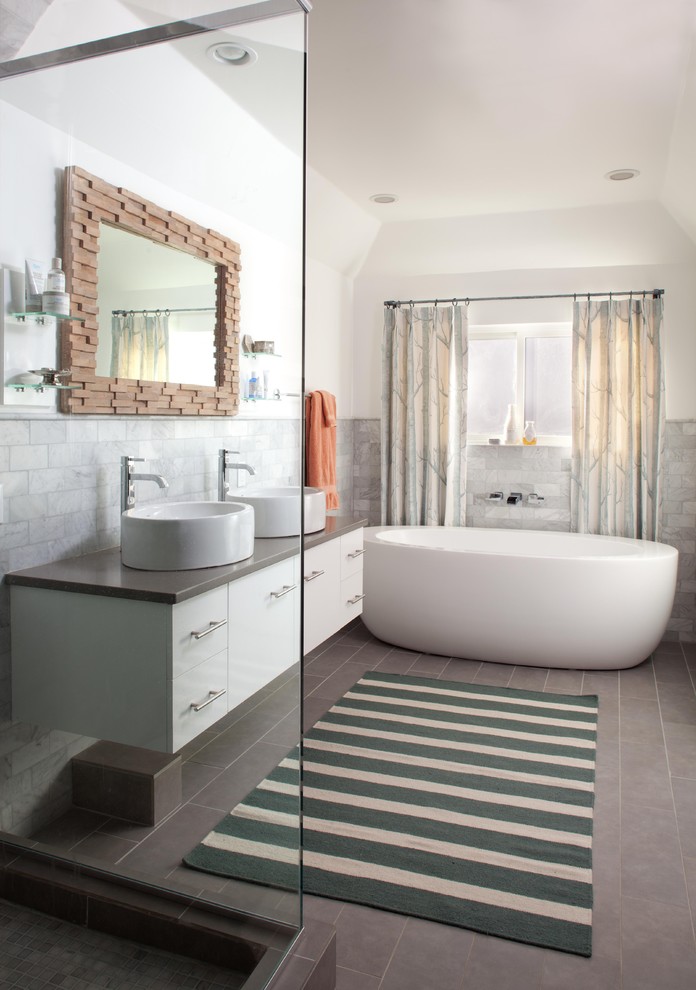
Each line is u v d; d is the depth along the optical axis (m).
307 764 3.11
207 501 1.92
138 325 1.92
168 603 1.80
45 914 1.94
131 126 1.87
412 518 5.56
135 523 1.83
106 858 1.90
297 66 1.79
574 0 2.50
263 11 1.78
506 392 5.56
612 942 2.06
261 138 1.81
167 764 1.86
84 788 1.91
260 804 1.88
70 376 1.85
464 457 5.40
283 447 1.89
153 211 1.87
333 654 4.63
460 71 3.02
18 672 1.91
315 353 5.12
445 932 2.10
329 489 4.83
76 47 1.82
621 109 3.38
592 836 2.59
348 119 3.50
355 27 2.67
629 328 4.99
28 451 1.88
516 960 1.99
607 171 4.18
